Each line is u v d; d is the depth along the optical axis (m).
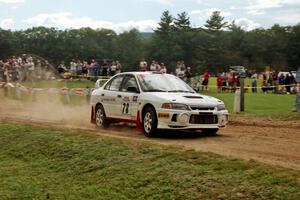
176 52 92.75
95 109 14.83
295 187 6.98
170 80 13.56
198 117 12.11
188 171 8.24
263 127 15.03
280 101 24.23
